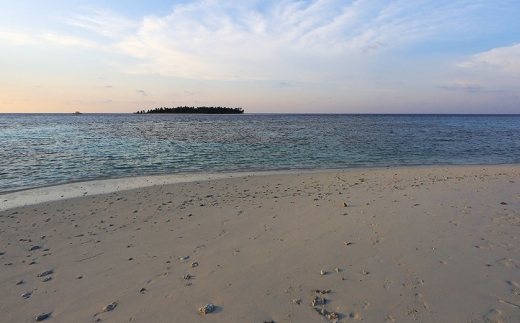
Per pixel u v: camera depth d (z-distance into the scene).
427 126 61.09
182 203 8.92
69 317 3.74
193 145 25.91
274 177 13.12
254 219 7.22
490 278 4.31
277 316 3.62
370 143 27.88
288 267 4.81
